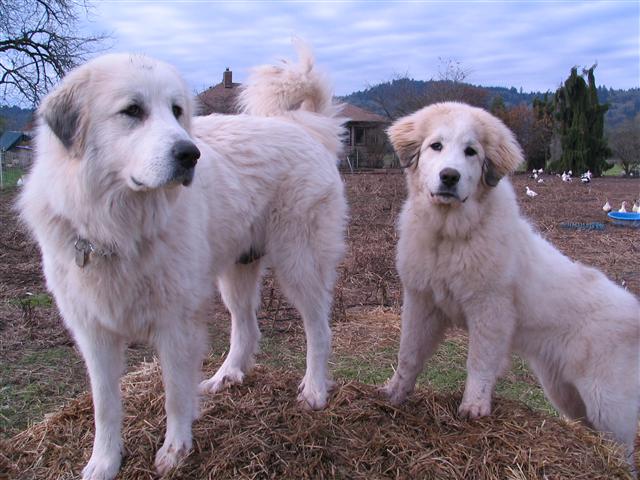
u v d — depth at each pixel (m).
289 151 1.38
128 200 1.00
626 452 1.28
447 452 1.13
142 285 1.04
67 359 1.73
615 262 3.20
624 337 1.32
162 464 1.10
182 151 0.94
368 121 11.77
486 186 1.30
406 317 1.36
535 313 1.34
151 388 1.36
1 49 6.17
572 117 12.87
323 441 1.16
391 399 1.35
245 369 1.49
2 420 1.37
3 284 2.45
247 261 1.45
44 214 1.03
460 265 1.25
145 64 1.01
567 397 1.46
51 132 1.02
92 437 1.20
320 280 1.41
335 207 1.45
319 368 1.38
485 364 1.27
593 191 7.68
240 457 1.11
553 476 1.06
